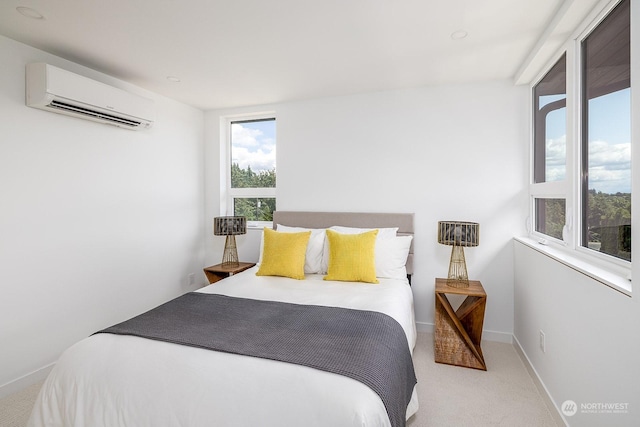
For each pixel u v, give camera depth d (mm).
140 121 2871
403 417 1451
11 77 2119
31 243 2232
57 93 2188
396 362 1482
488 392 2104
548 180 2414
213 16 1887
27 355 2213
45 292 2314
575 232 1875
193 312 1902
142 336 1543
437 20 1930
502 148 2869
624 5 1459
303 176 3488
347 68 2633
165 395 1250
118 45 2240
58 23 1947
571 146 1927
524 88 2803
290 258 2789
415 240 3113
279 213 3510
